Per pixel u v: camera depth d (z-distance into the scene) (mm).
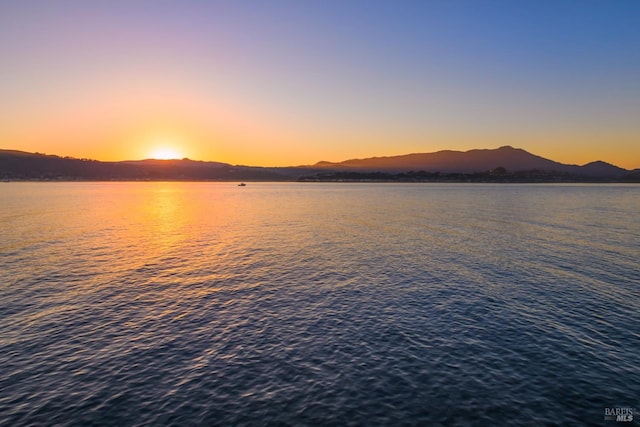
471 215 80625
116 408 13945
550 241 48000
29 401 14312
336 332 20500
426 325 21453
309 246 45438
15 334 19922
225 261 37219
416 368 16781
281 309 23938
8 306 23953
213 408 13969
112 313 23000
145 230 59688
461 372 16438
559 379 15844
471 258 38562
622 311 23422
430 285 29109
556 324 21500
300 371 16531
